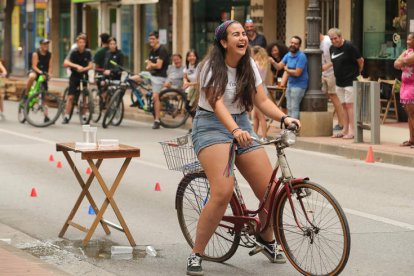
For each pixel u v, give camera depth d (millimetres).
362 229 10656
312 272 8156
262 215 8562
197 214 9141
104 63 25672
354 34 24828
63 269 8703
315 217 8070
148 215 11578
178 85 24859
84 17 40469
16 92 33062
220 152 8289
